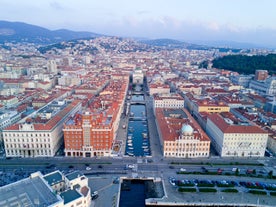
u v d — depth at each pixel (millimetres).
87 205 151000
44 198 131750
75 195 140625
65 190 147500
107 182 184750
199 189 176000
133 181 192125
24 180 149625
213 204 163250
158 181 189250
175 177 192875
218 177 194375
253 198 170125
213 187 180750
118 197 167625
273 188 179500
